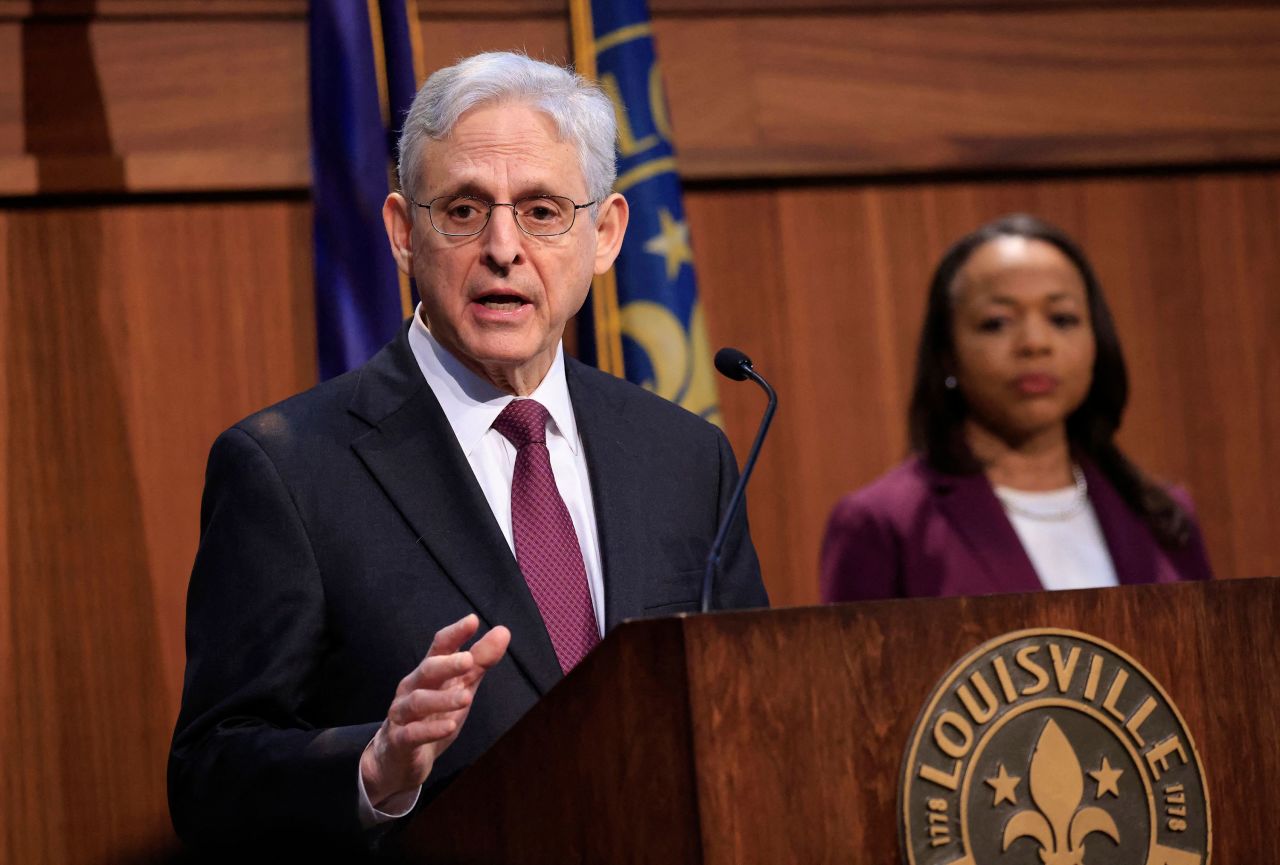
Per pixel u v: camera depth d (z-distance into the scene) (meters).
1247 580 5.46
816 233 13.65
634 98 11.77
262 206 12.52
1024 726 5.04
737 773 4.67
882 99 13.63
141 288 12.22
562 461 6.98
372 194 10.85
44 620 11.72
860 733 4.83
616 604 6.50
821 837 4.73
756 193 13.59
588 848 4.83
